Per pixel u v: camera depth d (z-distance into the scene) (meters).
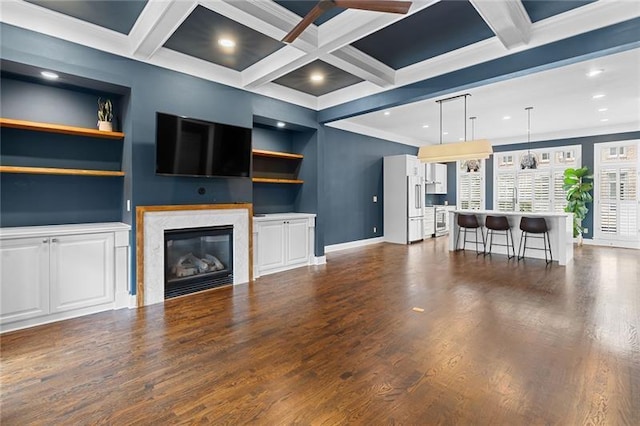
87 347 2.64
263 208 5.81
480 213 6.67
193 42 3.65
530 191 8.84
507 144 9.19
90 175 3.69
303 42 3.30
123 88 3.60
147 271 3.66
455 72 3.94
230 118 4.46
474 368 2.30
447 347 2.62
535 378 2.17
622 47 2.88
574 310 3.41
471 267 5.48
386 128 7.96
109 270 3.47
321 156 5.80
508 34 3.13
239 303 3.71
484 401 1.94
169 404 1.93
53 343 2.70
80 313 3.30
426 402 1.94
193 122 3.90
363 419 1.80
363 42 3.68
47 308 3.11
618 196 7.59
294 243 5.46
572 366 2.31
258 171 5.70
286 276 4.93
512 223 6.51
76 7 2.95
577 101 5.60
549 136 8.43
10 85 3.30
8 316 2.91
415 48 3.84
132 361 2.42
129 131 3.63
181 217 3.92
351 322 3.15
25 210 3.45
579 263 5.75
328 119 5.54
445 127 7.81
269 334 2.89
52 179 3.59
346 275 4.98
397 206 8.30
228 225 4.39
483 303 3.66
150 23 3.03
